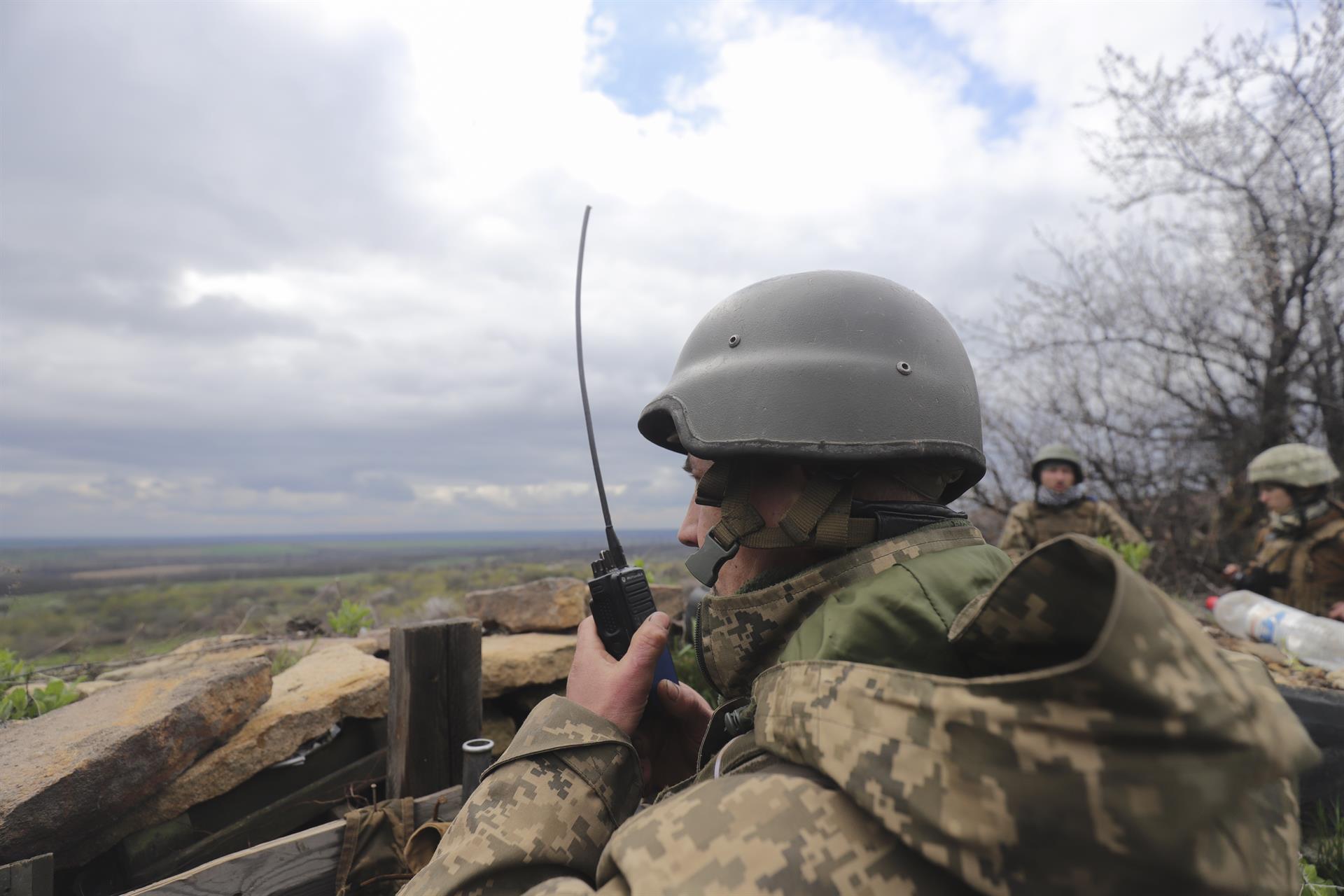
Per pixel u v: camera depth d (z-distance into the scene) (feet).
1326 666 10.74
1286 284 22.21
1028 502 18.63
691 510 3.73
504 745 11.02
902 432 3.01
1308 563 13.80
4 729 6.38
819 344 3.14
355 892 5.57
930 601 2.49
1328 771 8.20
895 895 1.85
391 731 7.43
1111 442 24.12
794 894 1.84
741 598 2.92
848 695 2.12
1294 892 1.87
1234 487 22.12
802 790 2.06
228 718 7.22
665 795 3.17
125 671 10.41
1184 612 1.72
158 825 6.70
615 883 2.10
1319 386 22.00
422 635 7.45
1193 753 1.54
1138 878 1.54
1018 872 1.65
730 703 3.14
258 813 7.51
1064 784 1.61
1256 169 22.43
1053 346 25.23
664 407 3.38
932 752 1.85
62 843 5.53
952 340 3.46
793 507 2.92
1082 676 1.60
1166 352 23.67
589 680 3.58
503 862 2.83
